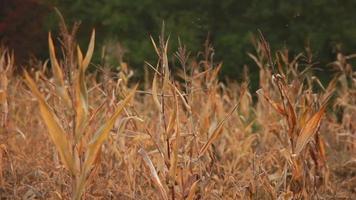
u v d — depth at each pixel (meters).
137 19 16.23
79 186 4.08
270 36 16.14
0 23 14.13
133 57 15.05
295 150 4.75
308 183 5.06
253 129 8.20
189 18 16.19
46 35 14.63
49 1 14.86
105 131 4.06
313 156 5.21
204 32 16.39
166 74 4.46
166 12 16.36
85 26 16.05
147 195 5.16
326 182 5.40
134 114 5.39
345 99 7.97
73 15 15.83
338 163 6.91
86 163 4.07
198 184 4.87
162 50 4.46
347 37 15.89
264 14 16.22
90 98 7.49
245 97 7.74
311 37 15.66
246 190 5.27
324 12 16.08
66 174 5.23
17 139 6.56
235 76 15.85
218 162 5.87
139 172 5.33
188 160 4.59
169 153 4.44
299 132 4.87
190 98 4.96
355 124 7.21
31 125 6.91
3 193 5.57
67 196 4.96
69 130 4.18
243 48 15.88
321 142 5.21
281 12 16.16
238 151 6.39
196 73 6.97
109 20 15.96
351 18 16.08
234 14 16.67
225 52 16.05
